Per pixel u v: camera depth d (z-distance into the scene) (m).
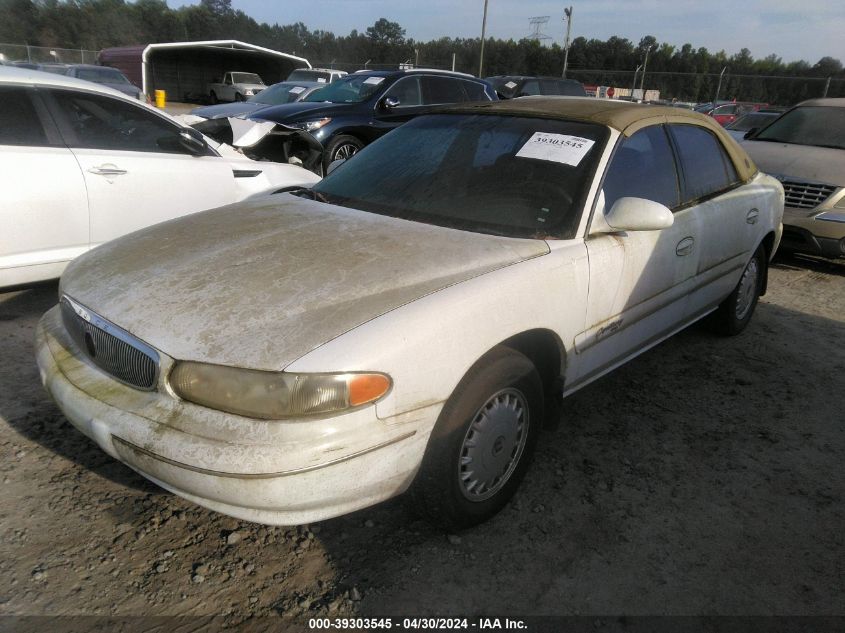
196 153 5.03
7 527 2.39
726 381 3.97
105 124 4.50
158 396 2.05
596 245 2.76
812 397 3.82
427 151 3.28
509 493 2.63
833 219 6.07
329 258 2.36
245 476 1.85
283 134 6.65
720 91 29.94
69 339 2.47
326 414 1.90
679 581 2.35
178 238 2.66
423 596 2.22
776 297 5.67
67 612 2.06
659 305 3.33
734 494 2.88
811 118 7.36
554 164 2.93
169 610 2.10
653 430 3.37
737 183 4.02
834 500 2.88
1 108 4.05
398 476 2.10
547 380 2.79
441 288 2.23
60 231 4.23
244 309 2.09
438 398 2.12
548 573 2.36
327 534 2.49
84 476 2.71
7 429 2.98
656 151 3.30
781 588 2.35
